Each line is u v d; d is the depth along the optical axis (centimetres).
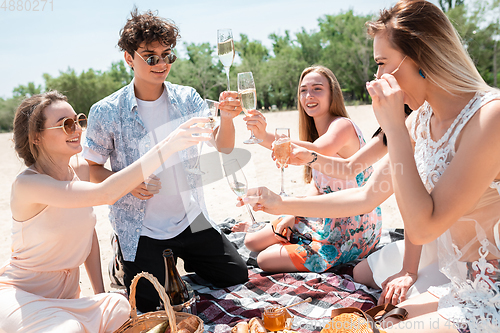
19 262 232
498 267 169
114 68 5022
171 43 289
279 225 332
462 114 168
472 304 165
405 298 225
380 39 179
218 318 257
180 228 299
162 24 282
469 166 159
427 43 167
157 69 290
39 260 230
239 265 305
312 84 337
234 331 202
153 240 292
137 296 279
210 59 4597
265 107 4319
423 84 179
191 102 325
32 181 222
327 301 264
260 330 196
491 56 3175
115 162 312
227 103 291
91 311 222
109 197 216
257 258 325
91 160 304
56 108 228
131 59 298
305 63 4194
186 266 337
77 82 4612
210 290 302
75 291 250
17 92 4925
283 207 229
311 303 265
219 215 473
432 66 169
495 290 161
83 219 238
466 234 180
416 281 231
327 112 345
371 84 176
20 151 235
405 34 170
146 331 198
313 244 316
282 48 4694
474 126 161
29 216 227
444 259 190
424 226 164
